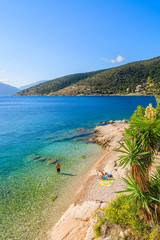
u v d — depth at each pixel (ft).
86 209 41.22
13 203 48.75
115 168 65.57
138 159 22.43
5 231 39.14
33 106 424.05
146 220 25.44
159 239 22.80
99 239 26.18
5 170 70.13
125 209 28.60
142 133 22.80
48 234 37.96
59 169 67.46
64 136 126.31
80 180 61.62
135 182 23.56
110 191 50.39
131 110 300.61
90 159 81.87
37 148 99.14
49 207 47.34
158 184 24.20
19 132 141.08
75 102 525.75
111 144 98.02
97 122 185.98
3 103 555.69
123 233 25.46
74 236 32.89
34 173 67.56
